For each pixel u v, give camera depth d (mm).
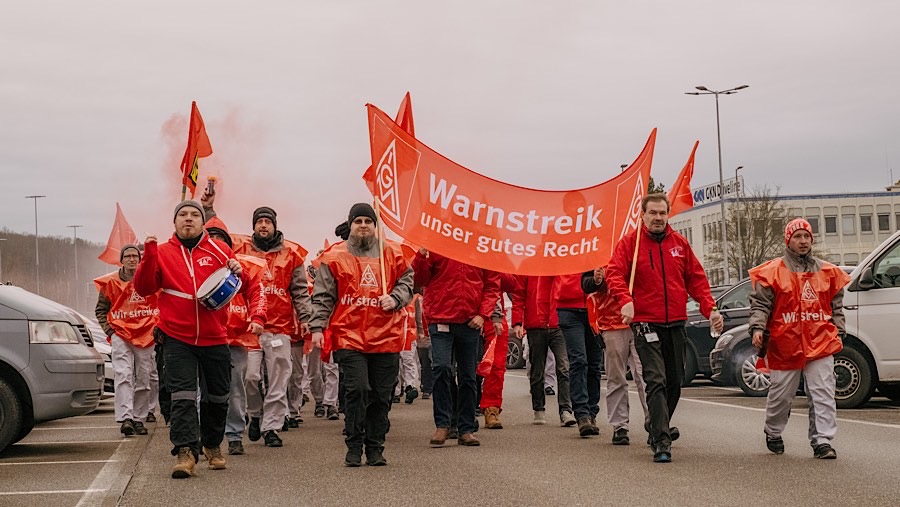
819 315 9102
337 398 14547
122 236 18766
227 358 8586
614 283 9172
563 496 7211
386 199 10375
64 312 10719
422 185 10531
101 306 12641
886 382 13898
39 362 10133
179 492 7688
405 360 17219
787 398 9172
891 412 13414
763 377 16531
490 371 11656
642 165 11406
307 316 10953
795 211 83500
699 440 10383
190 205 8398
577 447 10023
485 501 7070
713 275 68562
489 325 12172
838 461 8727
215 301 8266
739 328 16797
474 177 10656
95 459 9969
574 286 11094
